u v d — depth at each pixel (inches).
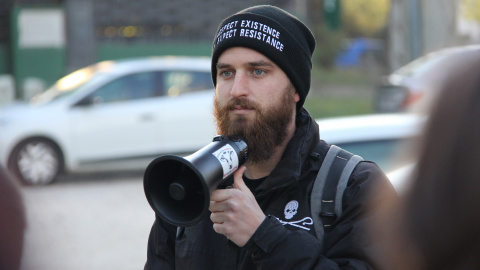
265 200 163.3
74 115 739.4
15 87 1262.3
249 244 147.5
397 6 1063.0
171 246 172.7
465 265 99.7
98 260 455.5
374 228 144.9
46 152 738.2
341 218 154.0
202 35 1337.4
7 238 125.4
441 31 848.3
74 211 610.9
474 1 805.2
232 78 164.6
